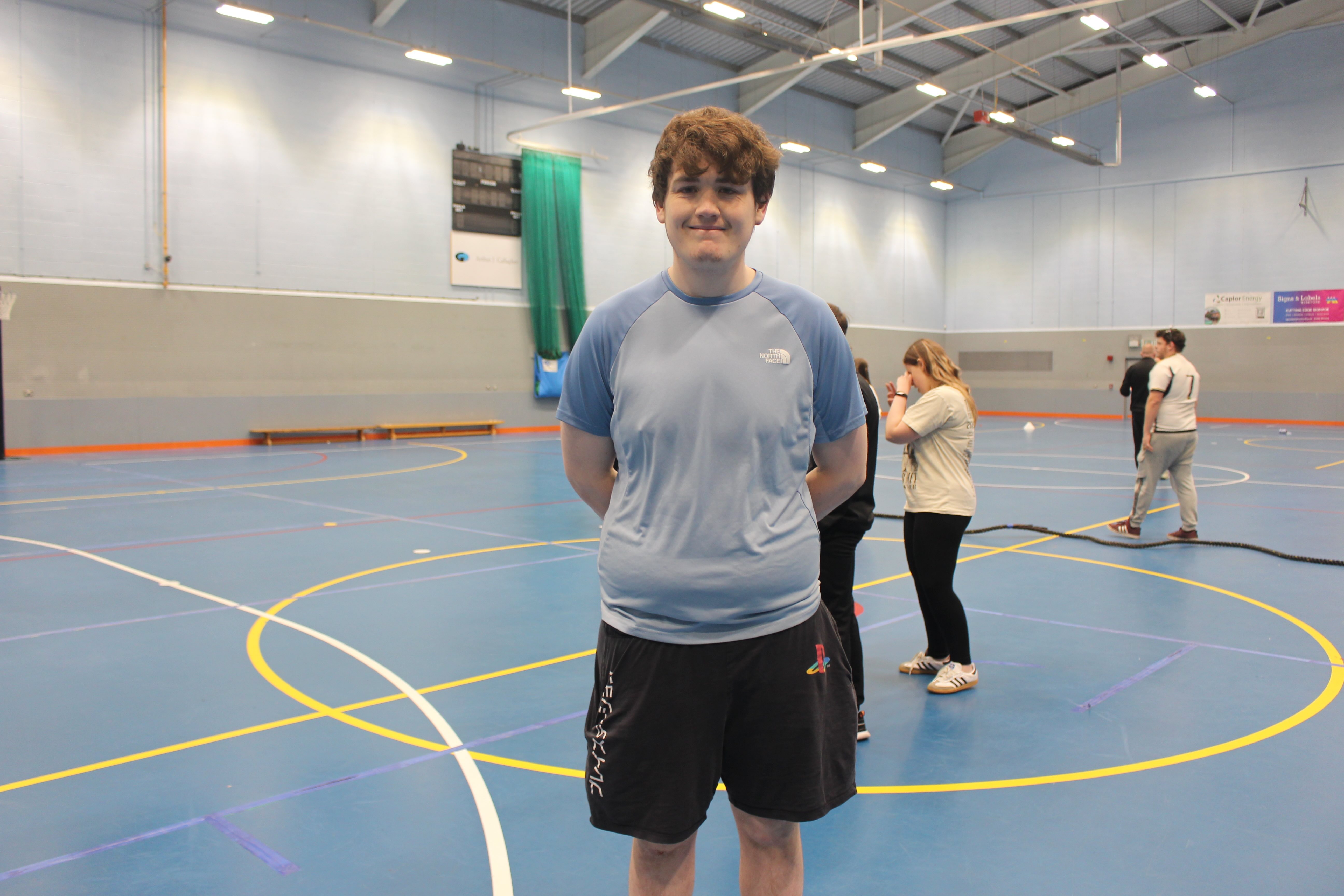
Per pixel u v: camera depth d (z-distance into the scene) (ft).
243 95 51.78
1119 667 13.88
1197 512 28.99
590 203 66.33
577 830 8.90
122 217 48.34
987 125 78.48
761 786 5.47
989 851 8.51
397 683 13.14
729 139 4.96
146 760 10.48
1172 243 78.43
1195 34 73.87
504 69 59.41
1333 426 70.54
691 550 5.18
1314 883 7.91
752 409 5.16
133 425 49.24
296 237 54.13
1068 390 85.66
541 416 65.87
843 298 83.76
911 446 13.11
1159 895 7.74
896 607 17.61
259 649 14.67
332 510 29.19
